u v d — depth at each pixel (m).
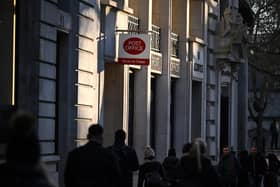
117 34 23.50
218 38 36.84
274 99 75.75
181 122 31.73
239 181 27.05
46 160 17.91
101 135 10.53
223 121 40.53
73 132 19.89
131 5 26.89
